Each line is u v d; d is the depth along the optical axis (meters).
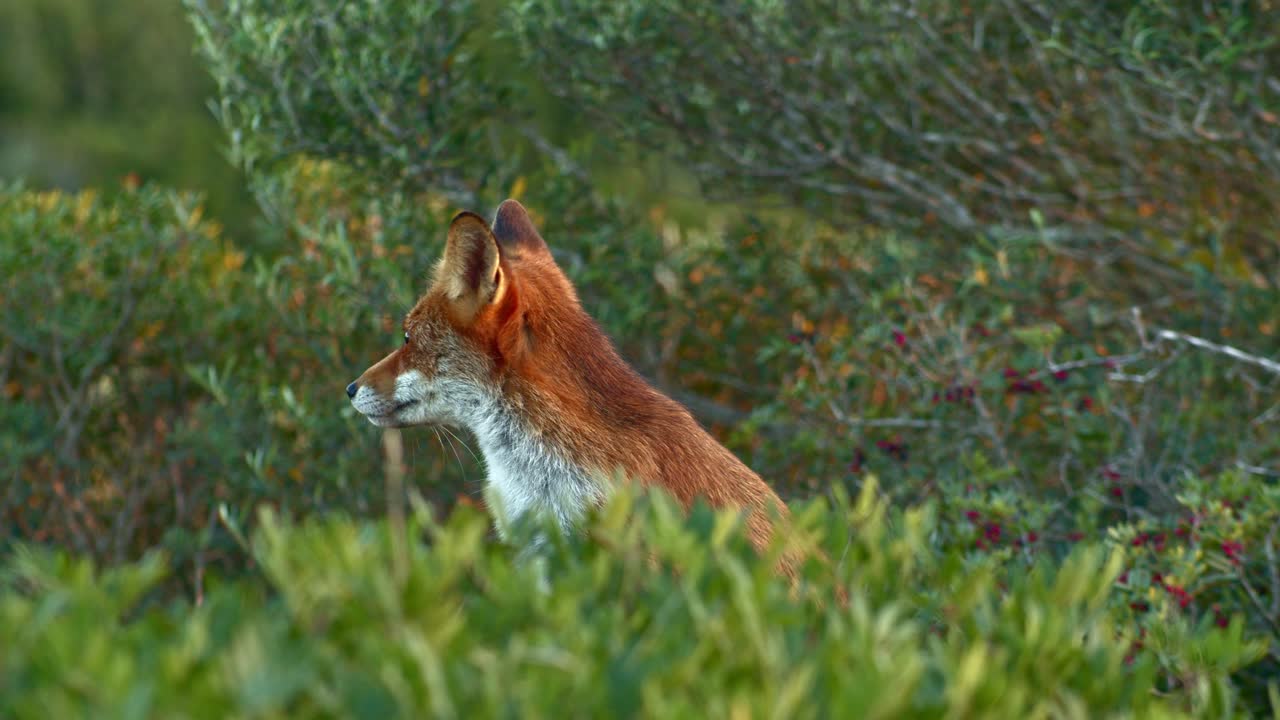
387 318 11.53
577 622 3.64
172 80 28.94
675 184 15.31
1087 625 4.37
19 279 12.12
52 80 28.56
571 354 7.59
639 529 4.25
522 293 7.59
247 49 11.28
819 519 4.62
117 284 12.41
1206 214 12.74
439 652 3.45
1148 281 13.12
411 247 11.96
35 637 3.45
